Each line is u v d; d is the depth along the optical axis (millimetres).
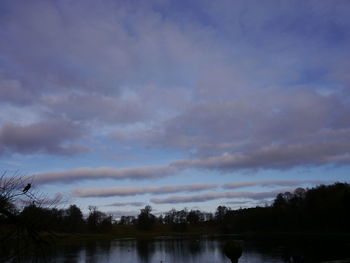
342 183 129750
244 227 188625
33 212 11164
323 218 120875
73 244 128375
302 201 146375
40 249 11266
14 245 10695
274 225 157500
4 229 10781
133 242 139500
